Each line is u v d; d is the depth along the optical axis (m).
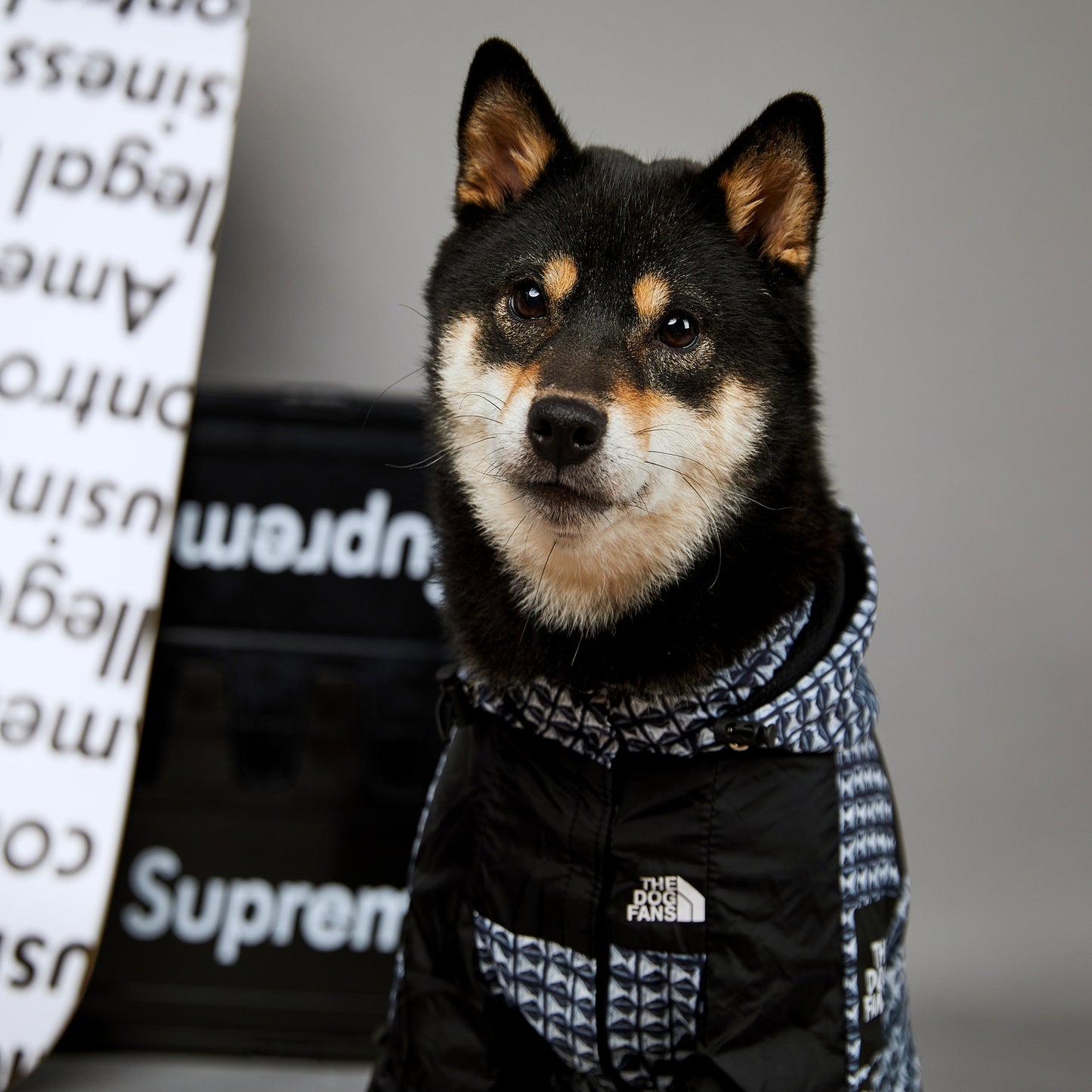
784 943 1.34
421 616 2.20
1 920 1.95
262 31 2.87
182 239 2.21
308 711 2.20
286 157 2.90
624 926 1.37
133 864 2.19
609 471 1.42
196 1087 2.12
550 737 1.42
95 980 2.18
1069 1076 2.14
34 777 2.01
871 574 1.51
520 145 1.63
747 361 1.51
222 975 2.20
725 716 1.37
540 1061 1.56
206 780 2.19
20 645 2.06
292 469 2.20
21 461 2.12
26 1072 1.91
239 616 2.20
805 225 1.55
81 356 2.16
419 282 2.91
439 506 1.62
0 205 2.21
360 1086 2.14
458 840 1.48
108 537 2.10
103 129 2.26
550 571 1.48
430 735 2.20
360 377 2.93
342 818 2.20
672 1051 1.44
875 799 1.46
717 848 1.36
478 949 1.46
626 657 1.40
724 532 1.47
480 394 1.55
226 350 2.94
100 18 2.31
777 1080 1.32
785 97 1.51
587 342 1.46
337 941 2.20
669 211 1.53
